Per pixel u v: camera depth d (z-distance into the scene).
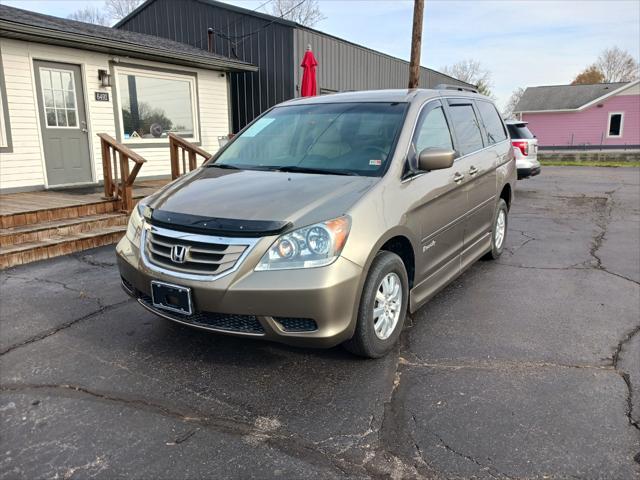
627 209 9.84
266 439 2.64
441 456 2.48
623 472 2.36
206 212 3.16
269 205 3.13
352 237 3.02
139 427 2.75
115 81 10.31
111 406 2.96
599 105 36.28
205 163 4.45
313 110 4.48
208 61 11.45
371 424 2.75
